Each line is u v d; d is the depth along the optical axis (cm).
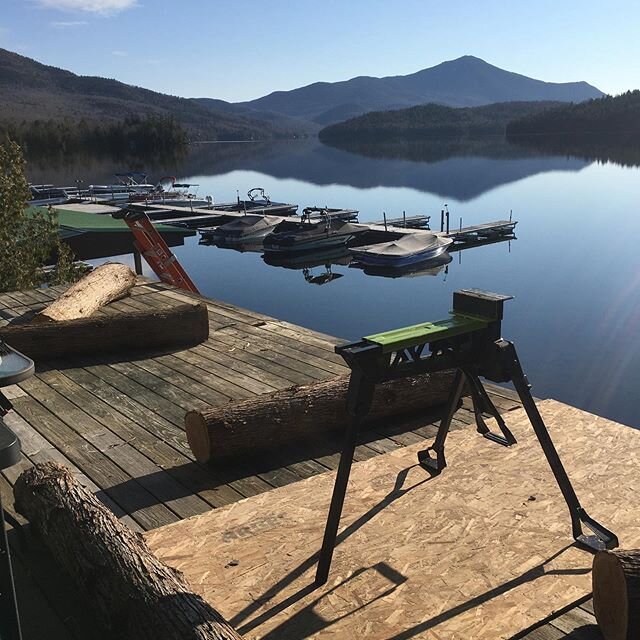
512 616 225
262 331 616
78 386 486
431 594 237
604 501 292
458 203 3581
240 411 360
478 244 2341
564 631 226
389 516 288
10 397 466
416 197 3941
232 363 529
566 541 265
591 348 1081
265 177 5894
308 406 376
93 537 246
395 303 1545
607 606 214
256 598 239
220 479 346
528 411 262
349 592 240
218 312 689
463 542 267
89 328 547
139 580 222
